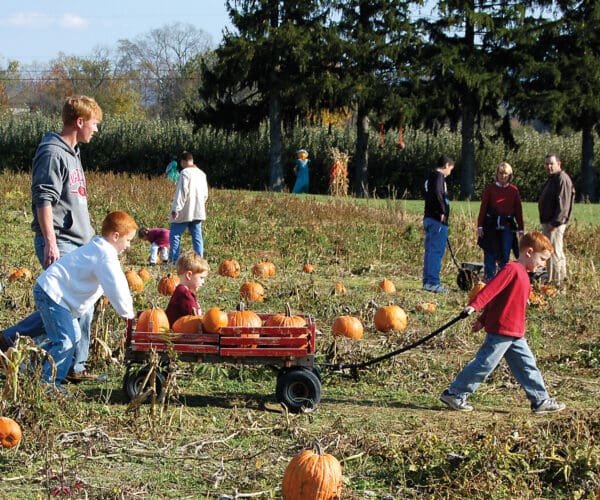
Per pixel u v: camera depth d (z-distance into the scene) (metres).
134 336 7.07
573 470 5.68
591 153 40.78
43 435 5.99
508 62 39.50
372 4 39.69
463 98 39.75
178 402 7.17
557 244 13.88
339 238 18.61
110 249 6.91
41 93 88.62
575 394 8.02
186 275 7.85
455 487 5.43
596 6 37.75
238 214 21.83
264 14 40.38
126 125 47.97
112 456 5.86
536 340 9.96
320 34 39.19
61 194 7.40
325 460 5.23
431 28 39.88
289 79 40.59
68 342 6.89
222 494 5.35
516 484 5.44
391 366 8.48
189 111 42.84
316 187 44.91
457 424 6.90
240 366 8.07
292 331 7.14
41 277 6.92
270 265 14.23
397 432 6.63
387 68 40.22
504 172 13.74
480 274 13.79
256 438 6.39
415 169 44.44
